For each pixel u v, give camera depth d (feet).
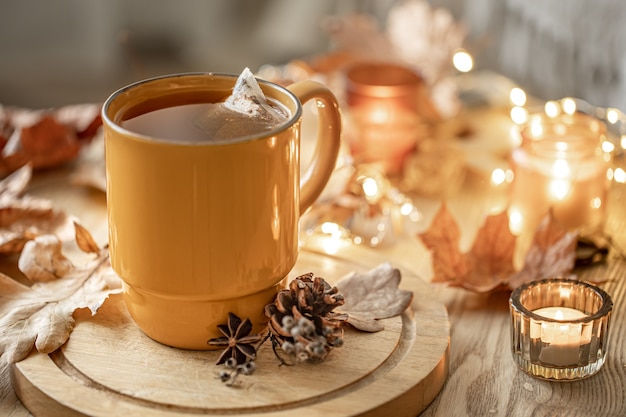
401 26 3.12
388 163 2.82
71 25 4.81
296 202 2.04
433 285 2.38
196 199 1.91
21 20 4.79
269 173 1.95
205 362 2.03
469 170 2.85
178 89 2.11
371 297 2.19
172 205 1.92
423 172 2.78
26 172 2.65
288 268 2.06
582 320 2.03
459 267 2.34
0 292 2.20
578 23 3.13
